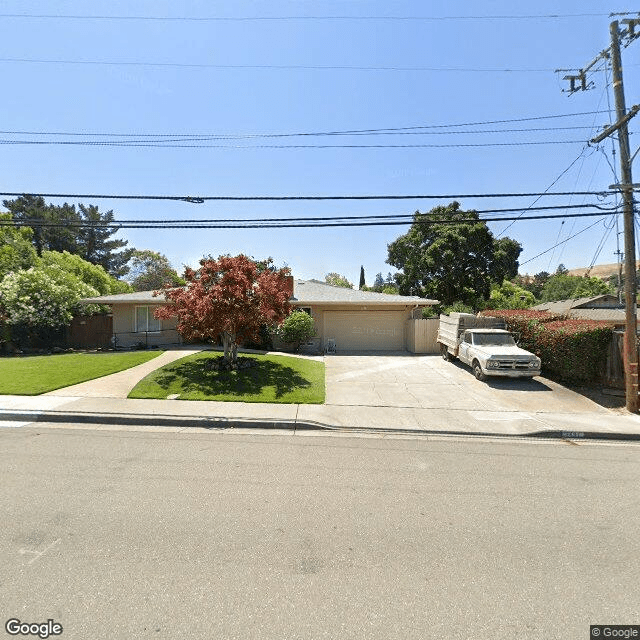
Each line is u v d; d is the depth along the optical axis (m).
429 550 3.79
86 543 3.79
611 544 3.96
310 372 13.63
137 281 51.25
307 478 5.54
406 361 16.91
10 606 2.93
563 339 12.14
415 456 6.66
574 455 6.91
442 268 32.34
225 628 2.75
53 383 11.27
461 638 2.70
